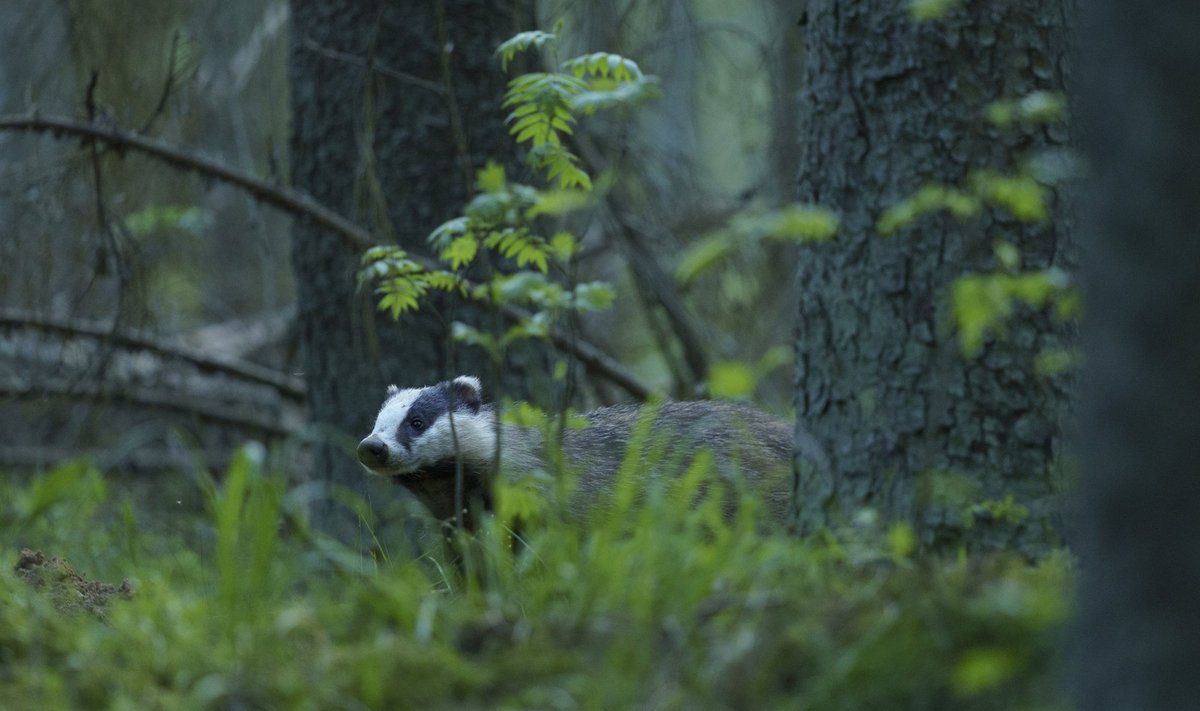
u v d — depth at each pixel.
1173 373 5.84
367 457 14.70
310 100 17.42
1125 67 5.92
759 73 22.78
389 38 16.78
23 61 20.30
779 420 14.81
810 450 9.97
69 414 21.89
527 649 7.55
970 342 8.39
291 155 17.81
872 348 9.70
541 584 8.59
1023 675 6.78
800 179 10.31
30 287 18.08
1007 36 9.62
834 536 9.32
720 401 14.96
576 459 13.85
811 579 8.13
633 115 21.31
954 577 7.91
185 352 19.56
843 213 9.88
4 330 18.02
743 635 7.20
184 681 7.61
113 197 18.42
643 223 21.11
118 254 17.20
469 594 8.62
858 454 9.70
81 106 18.78
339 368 17.36
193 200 21.19
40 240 18.00
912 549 8.69
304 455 21.70
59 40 21.19
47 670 8.01
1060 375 9.49
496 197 9.14
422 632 7.70
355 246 16.61
